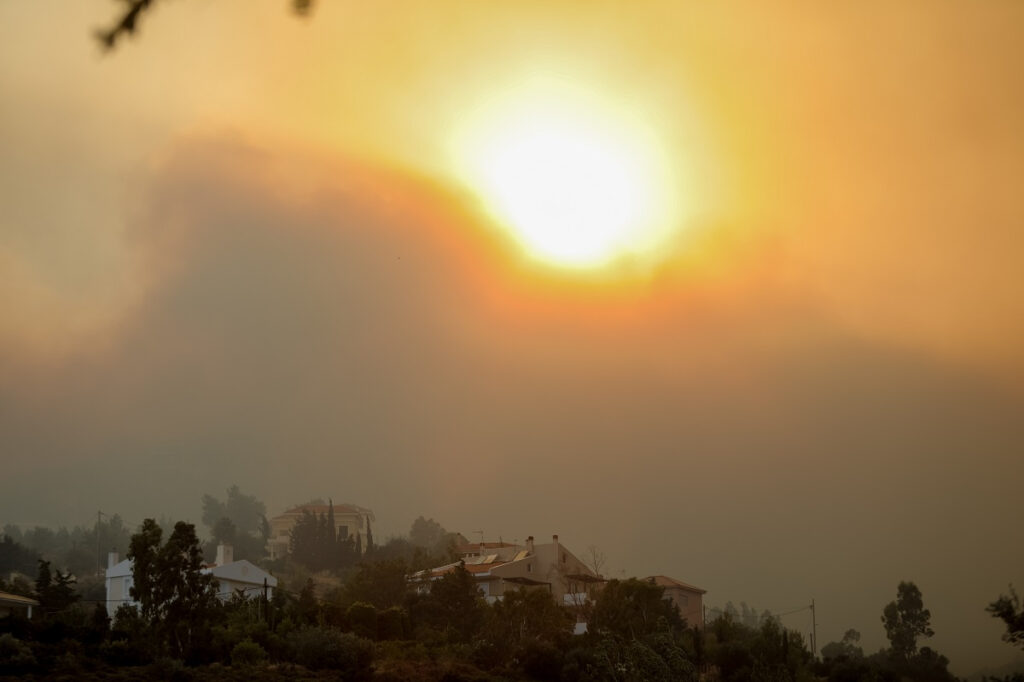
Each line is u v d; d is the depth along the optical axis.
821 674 84.19
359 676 63.12
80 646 58.22
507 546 141.75
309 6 8.58
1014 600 38.50
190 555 66.50
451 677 65.62
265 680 57.97
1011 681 46.69
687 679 59.59
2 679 49.56
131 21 8.73
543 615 77.88
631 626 80.69
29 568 187.12
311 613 76.38
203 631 64.88
